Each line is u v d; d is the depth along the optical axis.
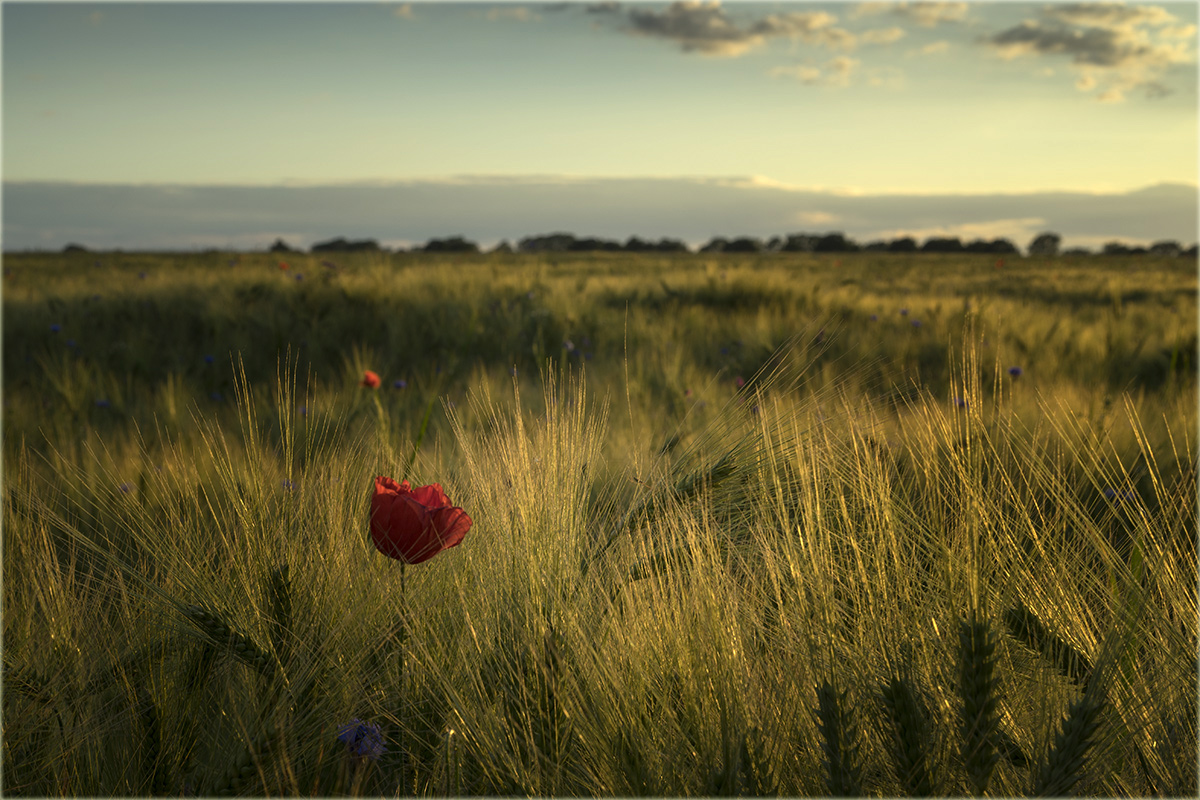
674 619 1.49
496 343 8.40
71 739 1.49
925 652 1.44
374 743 1.30
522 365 7.42
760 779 1.19
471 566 1.76
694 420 4.04
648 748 1.33
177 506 1.98
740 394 2.01
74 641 1.63
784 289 12.34
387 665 1.57
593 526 1.92
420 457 2.46
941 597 1.54
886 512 1.62
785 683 1.41
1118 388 5.75
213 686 1.60
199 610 1.48
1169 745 1.31
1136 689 1.37
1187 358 6.43
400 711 1.51
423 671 1.53
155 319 10.43
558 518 1.72
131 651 1.61
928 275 30.61
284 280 12.53
